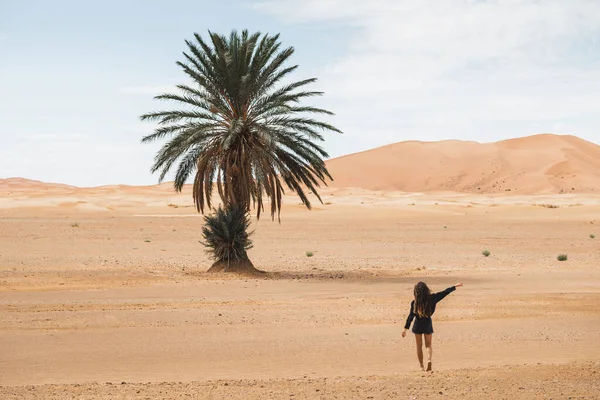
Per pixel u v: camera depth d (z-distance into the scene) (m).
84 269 31.39
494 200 150.38
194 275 30.41
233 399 9.12
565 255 38.66
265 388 9.98
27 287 24.91
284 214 83.19
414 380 10.52
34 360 13.35
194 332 16.58
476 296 23.47
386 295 24.00
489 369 11.70
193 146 31.58
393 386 9.95
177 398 9.20
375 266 35.38
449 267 34.72
